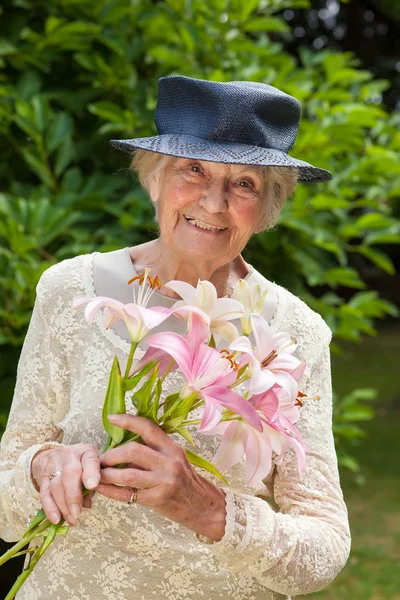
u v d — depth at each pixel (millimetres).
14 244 3047
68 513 1560
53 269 1999
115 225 3459
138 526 1823
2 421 3318
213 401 1444
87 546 1851
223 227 1809
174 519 1613
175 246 1841
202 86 1773
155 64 3803
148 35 3756
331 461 1924
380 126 3770
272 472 1954
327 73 3816
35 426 1921
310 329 1998
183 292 1538
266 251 3680
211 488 1648
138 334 1522
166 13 3723
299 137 3348
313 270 3584
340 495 1912
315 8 15211
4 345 3369
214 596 1854
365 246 3672
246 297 1577
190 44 3490
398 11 12602
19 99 3371
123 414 1534
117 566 1839
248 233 1833
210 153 1734
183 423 1575
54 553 1883
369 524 6637
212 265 1877
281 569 1718
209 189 1777
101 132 3457
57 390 1917
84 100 3592
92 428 1851
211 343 1580
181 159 1806
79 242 3297
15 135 3617
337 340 15266
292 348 1562
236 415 1520
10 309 3209
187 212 1811
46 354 1932
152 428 1530
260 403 1498
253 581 1875
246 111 1771
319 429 1934
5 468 1882
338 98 3584
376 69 15117
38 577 1899
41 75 3734
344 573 5703
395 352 14484
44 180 3387
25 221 3174
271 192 1876
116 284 1966
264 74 3539
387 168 3541
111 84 3596
